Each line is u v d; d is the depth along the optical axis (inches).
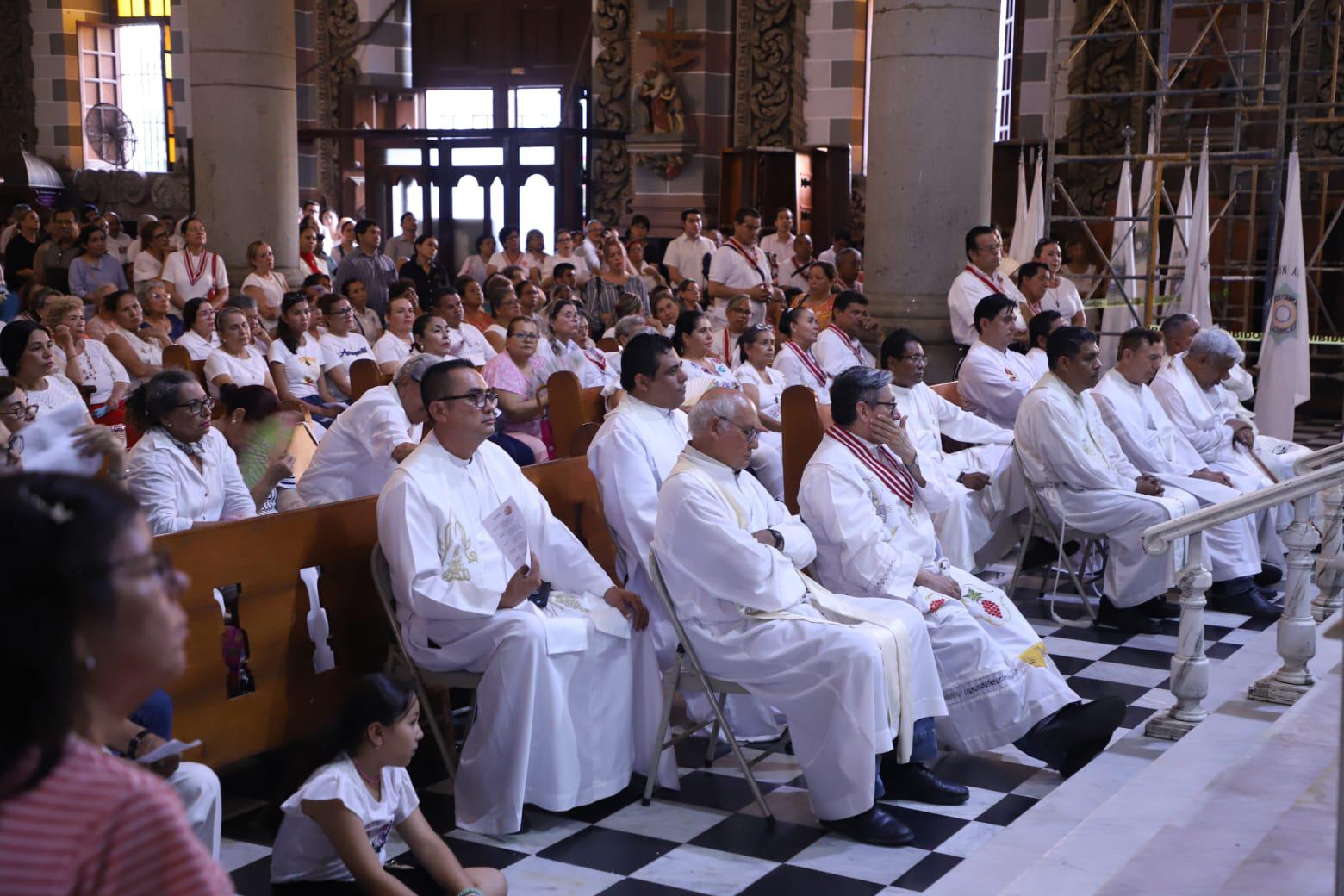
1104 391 277.4
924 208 341.4
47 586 49.3
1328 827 130.5
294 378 338.3
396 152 683.4
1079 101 559.5
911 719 163.6
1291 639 189.5
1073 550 269.4
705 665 168.2
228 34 450.3
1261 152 426.0
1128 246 453.1
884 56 341.4
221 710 155.3
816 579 191.8
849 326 331.3
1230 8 520.4
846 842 159.0
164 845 48.7
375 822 131.9
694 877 148.4
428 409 169.0
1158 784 160.6
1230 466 285.6
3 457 104.4
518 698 157.5
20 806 47.9
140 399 179.2
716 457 173.0
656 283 514.0
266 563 160.4
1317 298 484.4
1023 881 133.8
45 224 698.2
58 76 786.8
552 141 640.4
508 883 146.0
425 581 161.6
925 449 259.1
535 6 699.4
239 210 460.1
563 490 199.3
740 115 640.4
